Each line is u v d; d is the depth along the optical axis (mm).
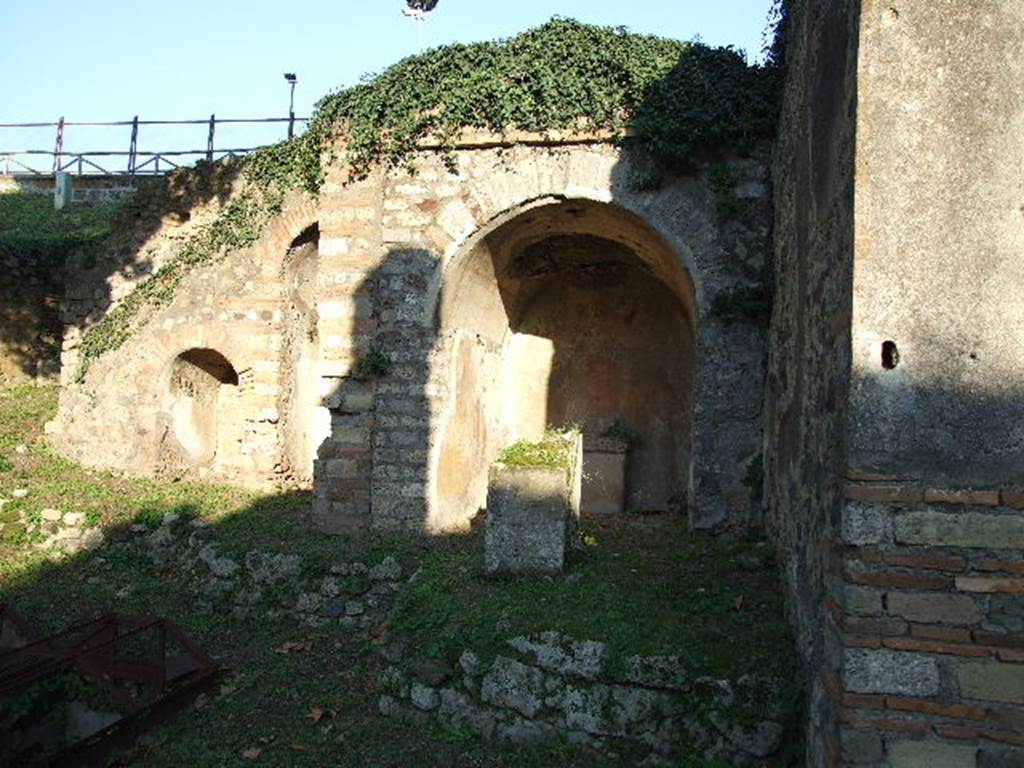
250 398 11438
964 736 3299
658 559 6996
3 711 5164
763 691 4590
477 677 5301
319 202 9008
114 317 11984
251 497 10258
